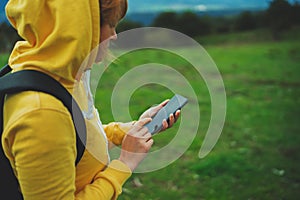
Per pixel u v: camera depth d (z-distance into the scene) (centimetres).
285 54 773
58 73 129
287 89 635
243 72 696
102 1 136
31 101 125
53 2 128
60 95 129
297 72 698
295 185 407
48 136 124
